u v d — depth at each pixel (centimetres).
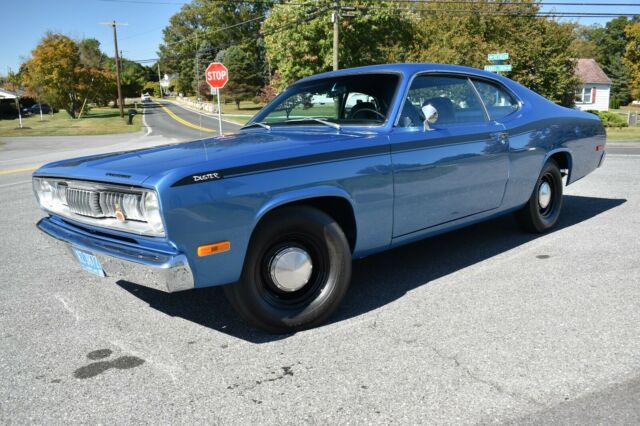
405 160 364
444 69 423
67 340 327
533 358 285
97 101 7100
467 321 335
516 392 252
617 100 7219
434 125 392
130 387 269
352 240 354
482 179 428
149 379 277
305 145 326
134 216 288
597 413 234
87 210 319
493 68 1823
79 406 253
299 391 261
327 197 332
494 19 3241
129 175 286
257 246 304
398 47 3344
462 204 416
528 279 408
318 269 335
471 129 417
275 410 245
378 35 3547
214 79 1608
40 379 280
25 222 689
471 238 533
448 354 292
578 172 559
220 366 289
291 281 321
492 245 504
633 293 372
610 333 312
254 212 295
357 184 338
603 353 288
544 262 447
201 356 301
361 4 3438
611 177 913
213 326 343
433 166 383
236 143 353
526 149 471
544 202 527
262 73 7312
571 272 420
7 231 635
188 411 246
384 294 389
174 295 402
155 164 301
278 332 325
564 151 525
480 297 375
